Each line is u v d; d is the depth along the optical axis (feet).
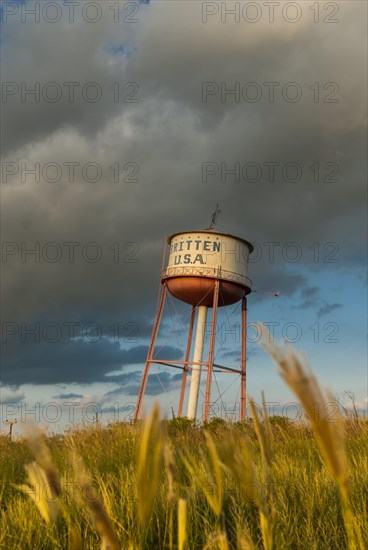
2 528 11.22
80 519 10.90
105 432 37.86
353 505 11.20
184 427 47.44
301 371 3.16
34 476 6.72
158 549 9.35
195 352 104.42
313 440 26.35
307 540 10.24
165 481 13.20
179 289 102.94
